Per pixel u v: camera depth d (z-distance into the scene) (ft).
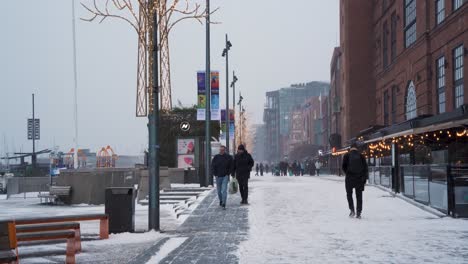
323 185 129.90
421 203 73.77
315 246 41.81
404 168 85.15
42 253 39.29
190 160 136.15
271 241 44.80
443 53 159.84
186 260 36.99
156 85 52.49
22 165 236.63
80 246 42.11
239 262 35.88
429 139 124.06
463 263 34.50
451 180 60.90
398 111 217.56
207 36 124.88
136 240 47.83
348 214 64.85
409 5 204.54
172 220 63.16
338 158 315.99
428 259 35.88
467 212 60.39
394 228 51.90
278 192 101.91
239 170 79.00
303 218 61.16
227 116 177.58
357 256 37.27
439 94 168.25
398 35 218.38
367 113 291.38
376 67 279.28
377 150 166.61
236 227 54.60
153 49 52.44
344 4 297.94
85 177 96.99
